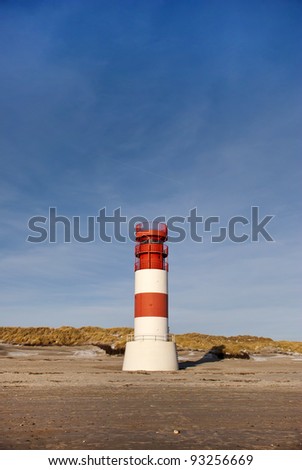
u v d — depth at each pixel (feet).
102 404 62.08
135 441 38.99
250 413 55.16
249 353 241.14
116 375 113.39
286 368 160.15
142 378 105.70
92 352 225.97
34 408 57.67
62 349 239.09
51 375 111.14
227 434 42.19
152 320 128.98
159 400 67.46
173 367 128.98
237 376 119.24
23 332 286.46
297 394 78.38
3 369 132.16
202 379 106.32
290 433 42.91
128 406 60.39
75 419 49.24
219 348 234.79
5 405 60.39
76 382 94.43
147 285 130.31
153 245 132.26
